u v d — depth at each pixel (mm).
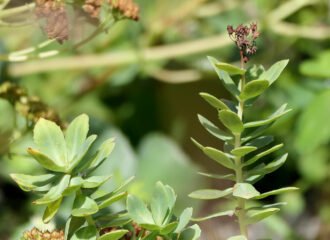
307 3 1849
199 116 865
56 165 819
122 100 2121
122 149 1630
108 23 1064
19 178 830
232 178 863
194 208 1646
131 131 2123
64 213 1062
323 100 1560
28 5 976
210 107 2092
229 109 837
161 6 2018
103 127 1729
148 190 1670
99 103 2102
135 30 1976
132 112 2121
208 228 1650
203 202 1704
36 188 830
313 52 1893
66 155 829
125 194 820
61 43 947
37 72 1880
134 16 1018
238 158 852
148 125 2125
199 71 1961
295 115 1754
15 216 1781
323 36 1823
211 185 1812
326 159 1967
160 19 1994
